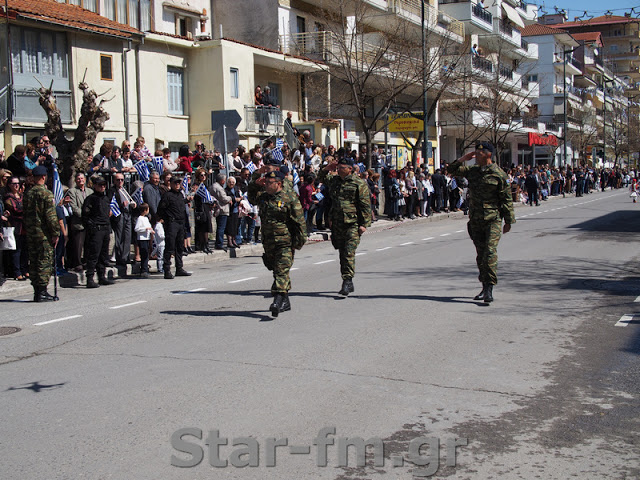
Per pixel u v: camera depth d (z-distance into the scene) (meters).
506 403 5.58
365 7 31.66
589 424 5.13
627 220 25.06
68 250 13.04
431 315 8.91
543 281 11.55
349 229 10.23
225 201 16.58
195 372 6.48
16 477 4.32
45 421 5.30
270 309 8.84
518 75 55.53
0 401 5.81
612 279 11.71
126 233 13.75
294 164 21.69
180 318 9.06
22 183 13.27
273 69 31.53
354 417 5.27
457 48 39.66
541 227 22.56
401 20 35.34
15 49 21.61
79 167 15.05
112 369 6.68
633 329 8.09
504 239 18.69
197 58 28.06
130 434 4.98
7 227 11.65
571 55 79.25
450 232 21.77
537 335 7.84
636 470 4.36
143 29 27.88
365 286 11.30
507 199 9.40
